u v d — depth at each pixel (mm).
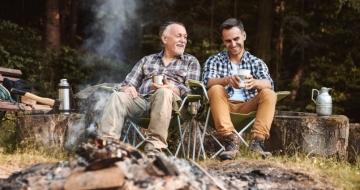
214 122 4234
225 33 4629
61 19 11844
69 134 4844
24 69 10117
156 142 4082
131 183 2773
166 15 11625
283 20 11039
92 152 2930
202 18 11789
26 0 12336
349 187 3590
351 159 4883
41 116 4949
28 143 4930
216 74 4617
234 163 3871
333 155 4734
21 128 5070
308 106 9883
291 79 11320
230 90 4578
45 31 10516
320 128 4754
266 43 10641
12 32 10742
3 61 9977
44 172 3006
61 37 11828
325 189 3457
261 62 4660
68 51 10469
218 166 3812
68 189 2738
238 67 4656
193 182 2934
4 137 5547
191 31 11188
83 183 2736
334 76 10336
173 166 2885
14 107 5602
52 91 9883
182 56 4660
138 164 2895
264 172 3598
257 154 4176
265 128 4168
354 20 10812
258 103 4293
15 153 4680
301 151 4762
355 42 10898
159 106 4090
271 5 10688
